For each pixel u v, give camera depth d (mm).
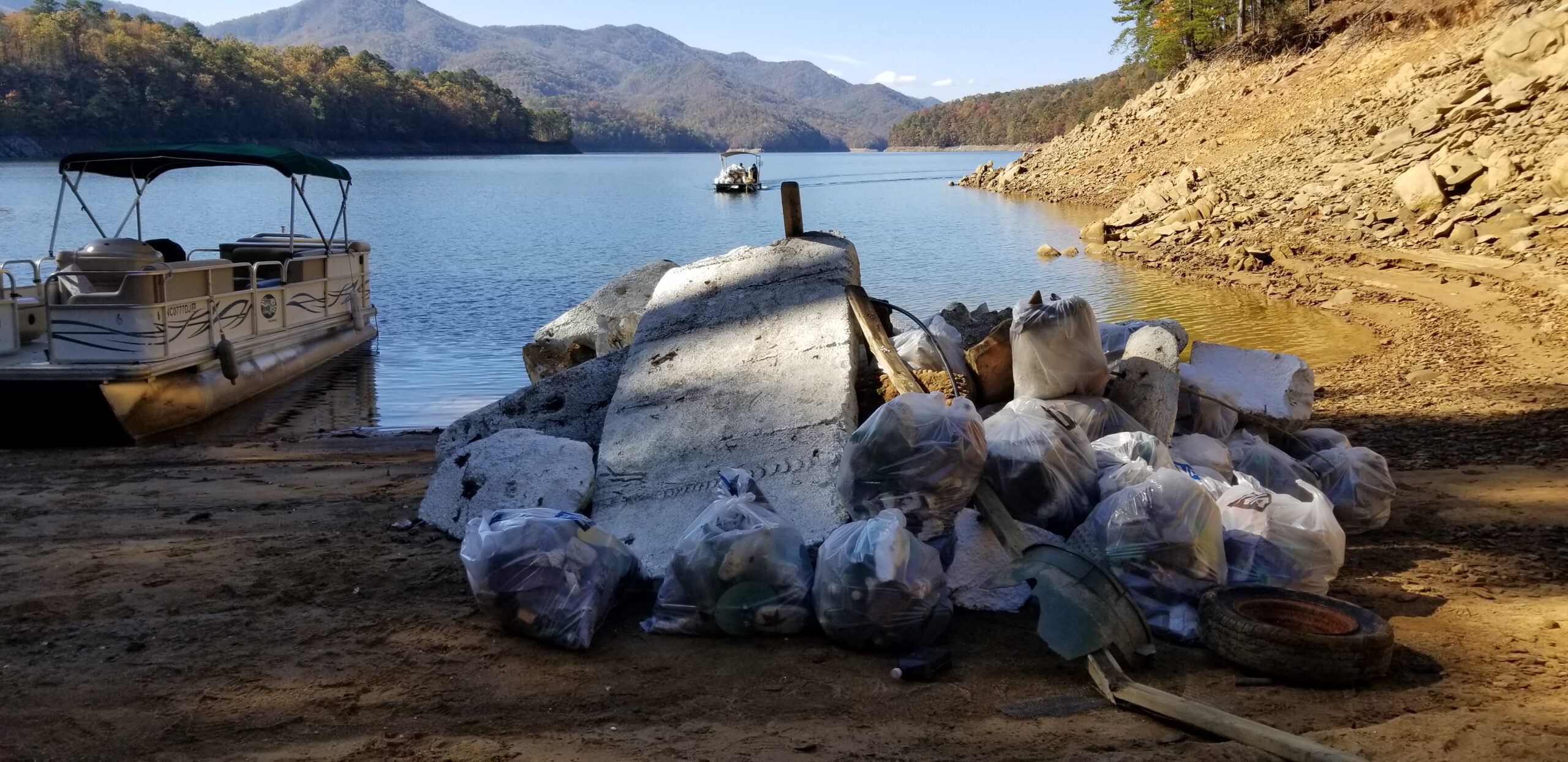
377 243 34719
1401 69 38625
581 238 37656
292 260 15203
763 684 4602
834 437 6438
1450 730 3910
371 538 6922
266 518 7590
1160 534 5156
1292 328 16703
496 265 28781
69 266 11852
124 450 10969
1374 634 4410
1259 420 7344
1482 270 19422
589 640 5012
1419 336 14961
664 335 8109
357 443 11156
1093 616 4621
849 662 4836
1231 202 31531
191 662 4879
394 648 5043
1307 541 5355
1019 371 6809
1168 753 3830
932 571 4977
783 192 8719
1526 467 8016
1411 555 6129
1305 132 39062
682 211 53344
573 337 11633
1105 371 6707
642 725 4227
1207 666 4684
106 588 5918
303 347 15438
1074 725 4133
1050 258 28703
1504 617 5121
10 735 4168
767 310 7973
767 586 5074
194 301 12609
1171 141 53594
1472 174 23906
